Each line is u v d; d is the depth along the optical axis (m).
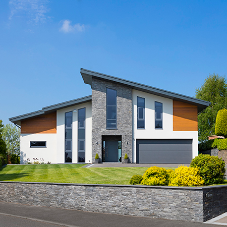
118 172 15.91
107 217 9.62
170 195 9.44
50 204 11.29
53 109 24.84
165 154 23.98
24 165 22.22
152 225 8.59
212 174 10.39
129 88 24.20
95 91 24.19
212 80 41.91
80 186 10.79
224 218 9.28
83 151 25.20
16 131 49.78
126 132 23.94
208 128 40.97
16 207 11.15
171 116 24.16
